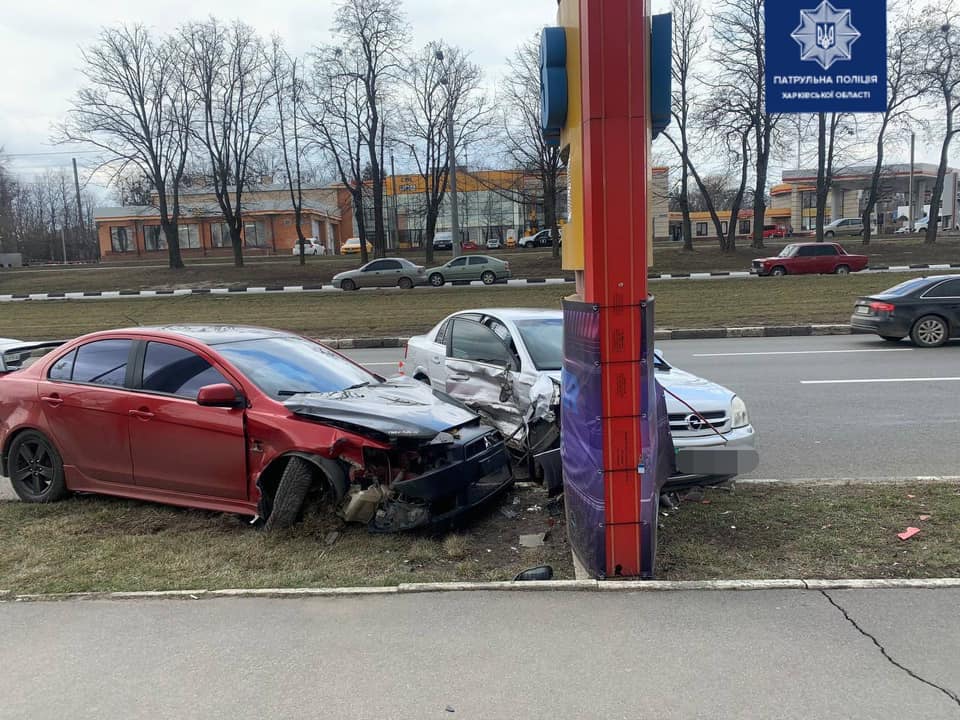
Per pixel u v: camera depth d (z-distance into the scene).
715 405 5.43
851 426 7.59
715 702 2.71
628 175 3.49
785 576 3.79
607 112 3.45
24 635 3.30
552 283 30.00
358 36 41.56
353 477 4.56
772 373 11.16
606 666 2.96
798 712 2.65
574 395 3.99
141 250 69.50
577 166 3.76
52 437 5.38
